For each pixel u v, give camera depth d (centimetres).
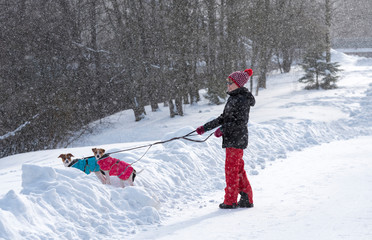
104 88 3588
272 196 583
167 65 3219
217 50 3516
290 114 1898
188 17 3128
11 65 3188
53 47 3362
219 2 3519
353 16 5284
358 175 657
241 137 530
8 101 2883
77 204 500
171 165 762
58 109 2827
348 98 2480
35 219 438
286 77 4622
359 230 368
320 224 402
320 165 812
